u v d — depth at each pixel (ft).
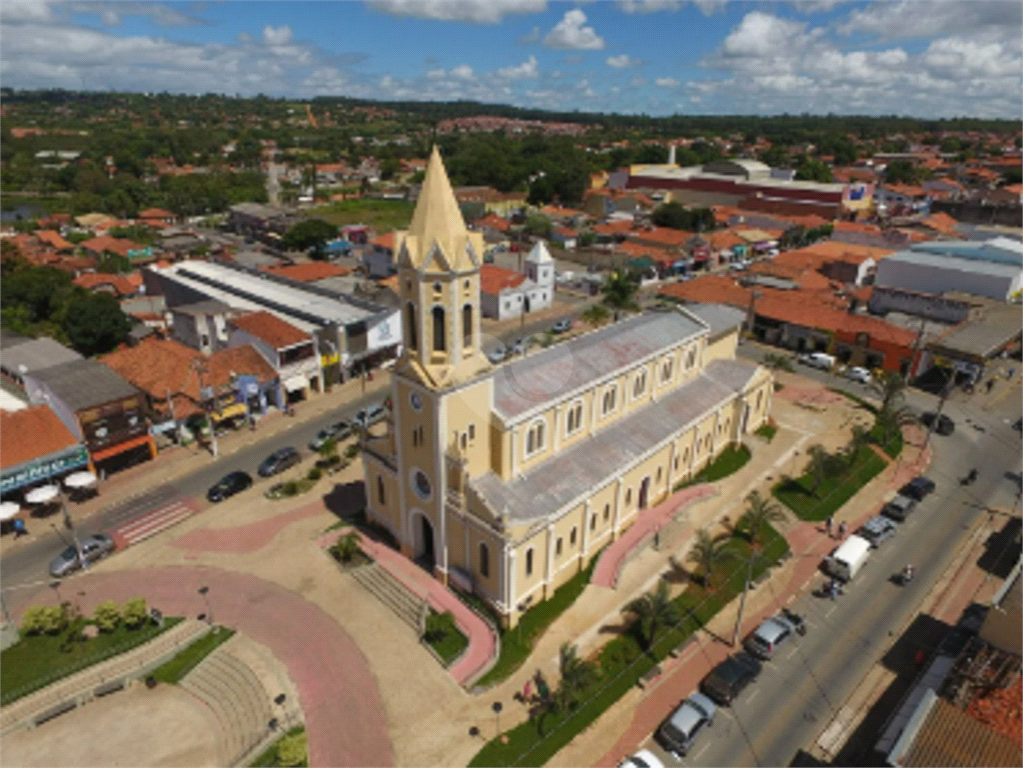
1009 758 97.19
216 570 165.68
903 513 187.93
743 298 343.67
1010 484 207.92
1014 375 289.53
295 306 286.46
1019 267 337.31
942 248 371.35
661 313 217.56
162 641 144.46
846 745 122.93
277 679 133.49
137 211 637.71
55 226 558.15
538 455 160.66
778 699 132.26
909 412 242.37
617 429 182.19
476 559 147.95
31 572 166.50
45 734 124.36
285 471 211.41
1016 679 115.96
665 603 139.85
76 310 294.46
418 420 145.89
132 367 243.19
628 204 614.75
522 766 116.67
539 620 148.87
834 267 400.88
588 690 130.72
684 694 132.57
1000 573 168.25
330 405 258.37
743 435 228.63
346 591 158.20
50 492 183.01
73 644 143.02
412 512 159.74
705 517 186.91
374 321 279.49
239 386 234.79
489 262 444.96
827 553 175.11
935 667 130.31
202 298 311.47
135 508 192.34
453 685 132.05
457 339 137.39
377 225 622.54
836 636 148.15
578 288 420.77
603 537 170.50
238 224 571.28
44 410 200.64
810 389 273.75
